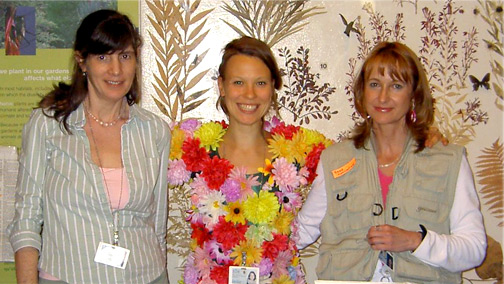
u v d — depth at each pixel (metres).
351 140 1.85
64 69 2.41
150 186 1.70
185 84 2.46
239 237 1.76
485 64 2.49
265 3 2.44
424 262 1.63
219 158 1.85
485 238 1.64
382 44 1.71
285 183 1.78
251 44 1.77
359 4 2.45
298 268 1.88
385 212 1.69
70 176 1.60
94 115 1.71
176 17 2.45
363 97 1.76
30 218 1.62
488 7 2.48
